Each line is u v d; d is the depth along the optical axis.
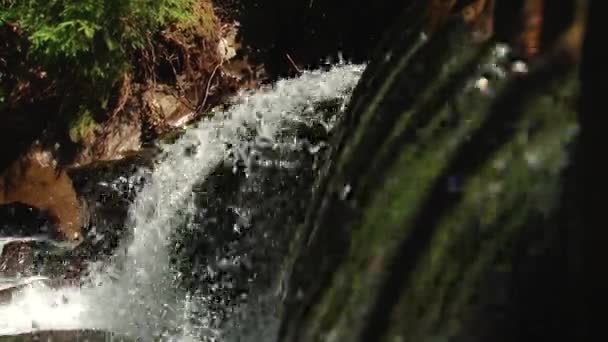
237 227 3.59
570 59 1.75
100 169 5.74
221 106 5.92
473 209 1.77
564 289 1.55
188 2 6.95
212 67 7.25
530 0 1.91
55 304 4.70
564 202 1.61
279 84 4.48
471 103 1.93
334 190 2.21
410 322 1.78
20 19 6.47
